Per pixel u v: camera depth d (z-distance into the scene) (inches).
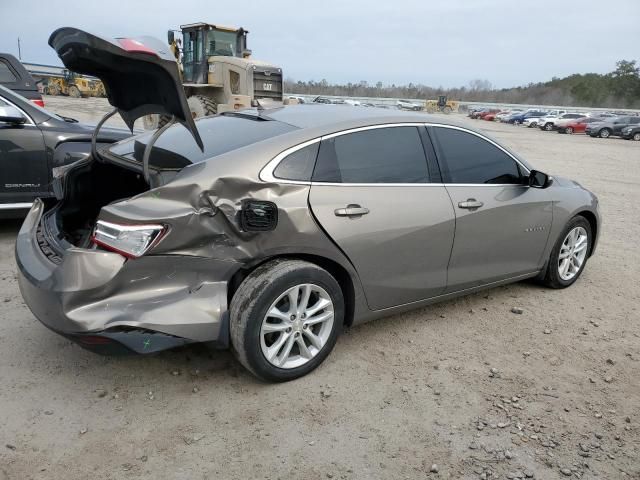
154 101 116.9
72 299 102.7
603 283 203.3
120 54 99.8
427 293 147.3
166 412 111.7
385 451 103.8
